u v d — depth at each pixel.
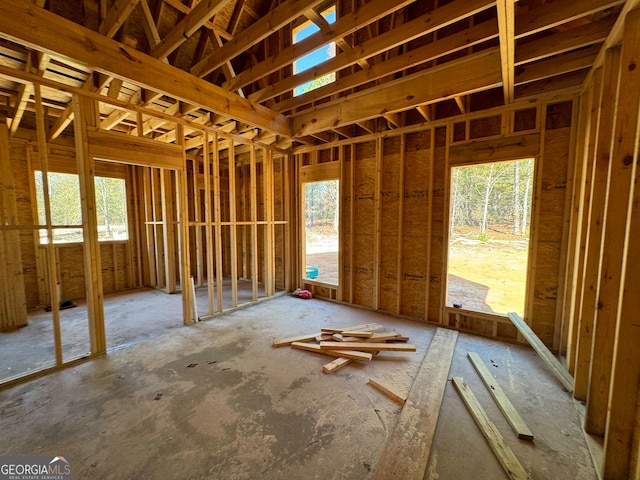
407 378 2.62
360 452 1.77
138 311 4.65
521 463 1.70
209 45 4.52
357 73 3.27
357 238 4.88
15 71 2.40
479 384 2.54
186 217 3.98
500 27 1.94
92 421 2.02
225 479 1.57
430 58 2.70
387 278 4.55
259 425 2.00
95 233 3.02
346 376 2.66
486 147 3.49
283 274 6.05
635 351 1.45
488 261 8.63
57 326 2.73
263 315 4.43
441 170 3.90
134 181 6.25
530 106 3.20
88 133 2.93
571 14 2.00
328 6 4.46
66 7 3.19
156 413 2.12
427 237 4.07
